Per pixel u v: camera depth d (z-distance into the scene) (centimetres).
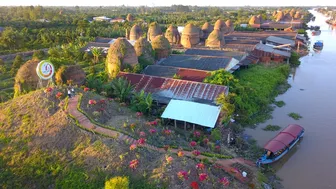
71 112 3122
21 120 3128
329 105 4928
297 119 4372
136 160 2489
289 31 11869
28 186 2467
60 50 8556
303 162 3312
